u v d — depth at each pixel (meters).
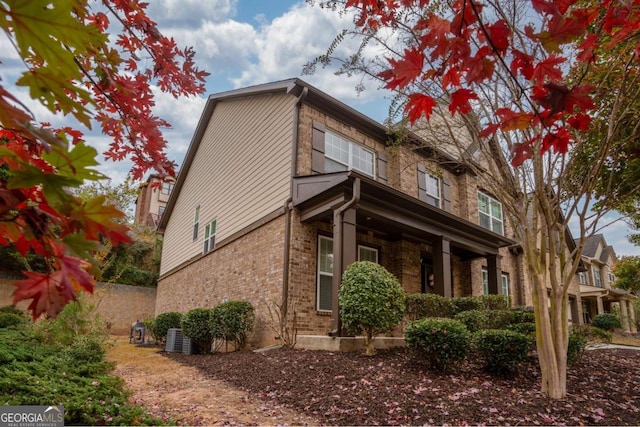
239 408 4.18
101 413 3.14
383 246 9.27
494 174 4.91
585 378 5.25
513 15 3.45
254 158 9.85
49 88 0.83
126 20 1.93
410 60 1.51
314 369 5.28
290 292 7.41
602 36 2.85
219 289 10.44
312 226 8.02
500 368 5.06
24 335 6.48
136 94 1.77
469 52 1.39
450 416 3.70
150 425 3.15
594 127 4.18
